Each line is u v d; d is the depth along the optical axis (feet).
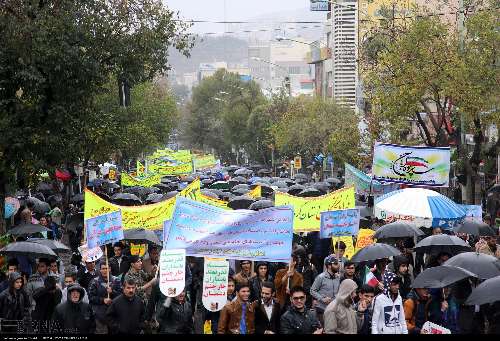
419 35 136.15
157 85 377.71
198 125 566.36
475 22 133.69
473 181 137.49
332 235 71.97
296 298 56.54
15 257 76.38
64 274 75.25
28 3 108.17
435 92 137.49
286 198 90.17
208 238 62.03
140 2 116.57
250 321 58.95
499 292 55.06
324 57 454.40
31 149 111.96
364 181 146.20
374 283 66.95
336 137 212.43
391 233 80.48
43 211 119.34
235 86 486.38
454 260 63.05
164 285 58.95
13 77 108.06
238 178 208.03
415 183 112.88
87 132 118.32
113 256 82.28
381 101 140.46
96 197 85.46
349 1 379.55
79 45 112.78
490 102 131.75
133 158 325.21
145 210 87.30
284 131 316.60
